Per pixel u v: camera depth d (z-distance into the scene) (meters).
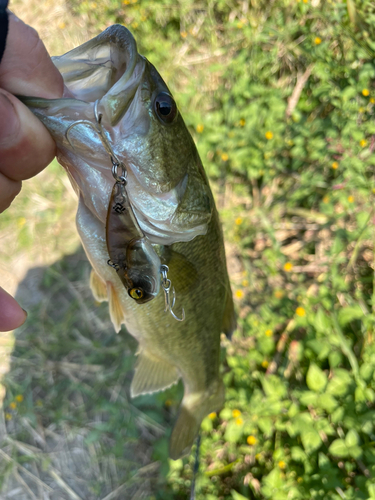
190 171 0.16
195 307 0.21
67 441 0.37
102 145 0.14
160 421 0.36
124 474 0.35
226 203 0.42
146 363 0.26
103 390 0.38
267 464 0.30
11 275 0.45
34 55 0.12
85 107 0.13
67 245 0.45
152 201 0.15
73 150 0.14
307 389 0.30
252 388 0.32
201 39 0.46
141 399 0.36
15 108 0.12
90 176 0.15
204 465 0.31
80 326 0.41
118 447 0.35
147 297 0.14
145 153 0.14
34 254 0.45
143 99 0.14
